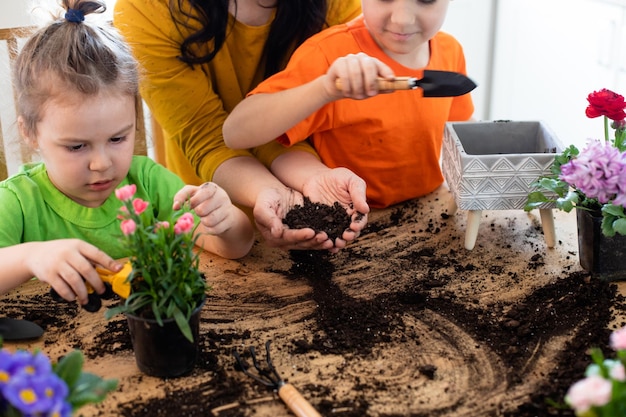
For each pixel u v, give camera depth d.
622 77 1.85
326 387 0.90
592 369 0.73
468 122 1.31
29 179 1.18
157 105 1.39
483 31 2.35
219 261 1.19
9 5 1.61
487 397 0.88
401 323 1.02
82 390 0.74
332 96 1.20
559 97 2.12
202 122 1.39
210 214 1.11
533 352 0.96
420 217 1.33
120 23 1.35
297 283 1.12
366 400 0.88
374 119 1.36
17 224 1.15
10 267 0.99
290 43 1.41
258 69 1.45
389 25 1.27
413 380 0.91
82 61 1.07
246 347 0.97
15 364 0.67
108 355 0.96
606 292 1.09
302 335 1.00
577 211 1.14
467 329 1.01
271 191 1.22
